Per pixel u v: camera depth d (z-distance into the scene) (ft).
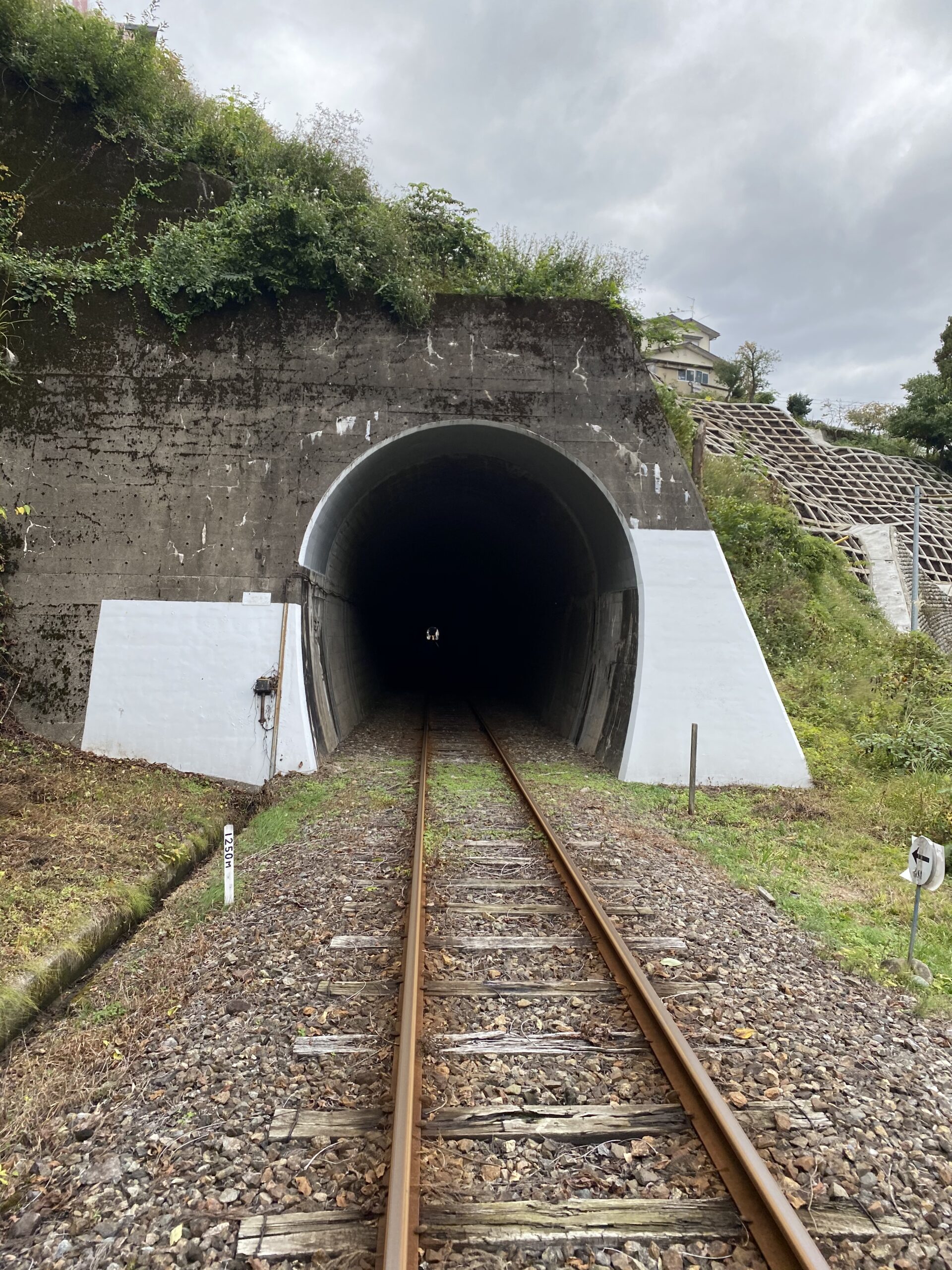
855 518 95.45
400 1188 9.59
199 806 30.32
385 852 24.40
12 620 34.88
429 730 50.34
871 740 38.06
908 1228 9.86
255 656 34.88
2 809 26.03
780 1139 11.41
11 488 35.63
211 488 35.94
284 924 19.16
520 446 39.01
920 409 128.26
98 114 37.55
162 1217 9.99
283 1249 9.34
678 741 35.96
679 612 36.70
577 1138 11.34
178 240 36.68
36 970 17.15
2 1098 13.48
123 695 34.58
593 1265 9.23
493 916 19.54
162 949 19.57
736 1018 14.83
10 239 36.65
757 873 24.49
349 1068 13.05
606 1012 14.99
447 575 95.04
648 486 37.50
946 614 69.51
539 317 38.11
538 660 64.03
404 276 36.94
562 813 29.30
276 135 42.73
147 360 36.55
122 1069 13.83
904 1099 12.73
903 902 22.59
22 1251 9.69
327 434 36.52
